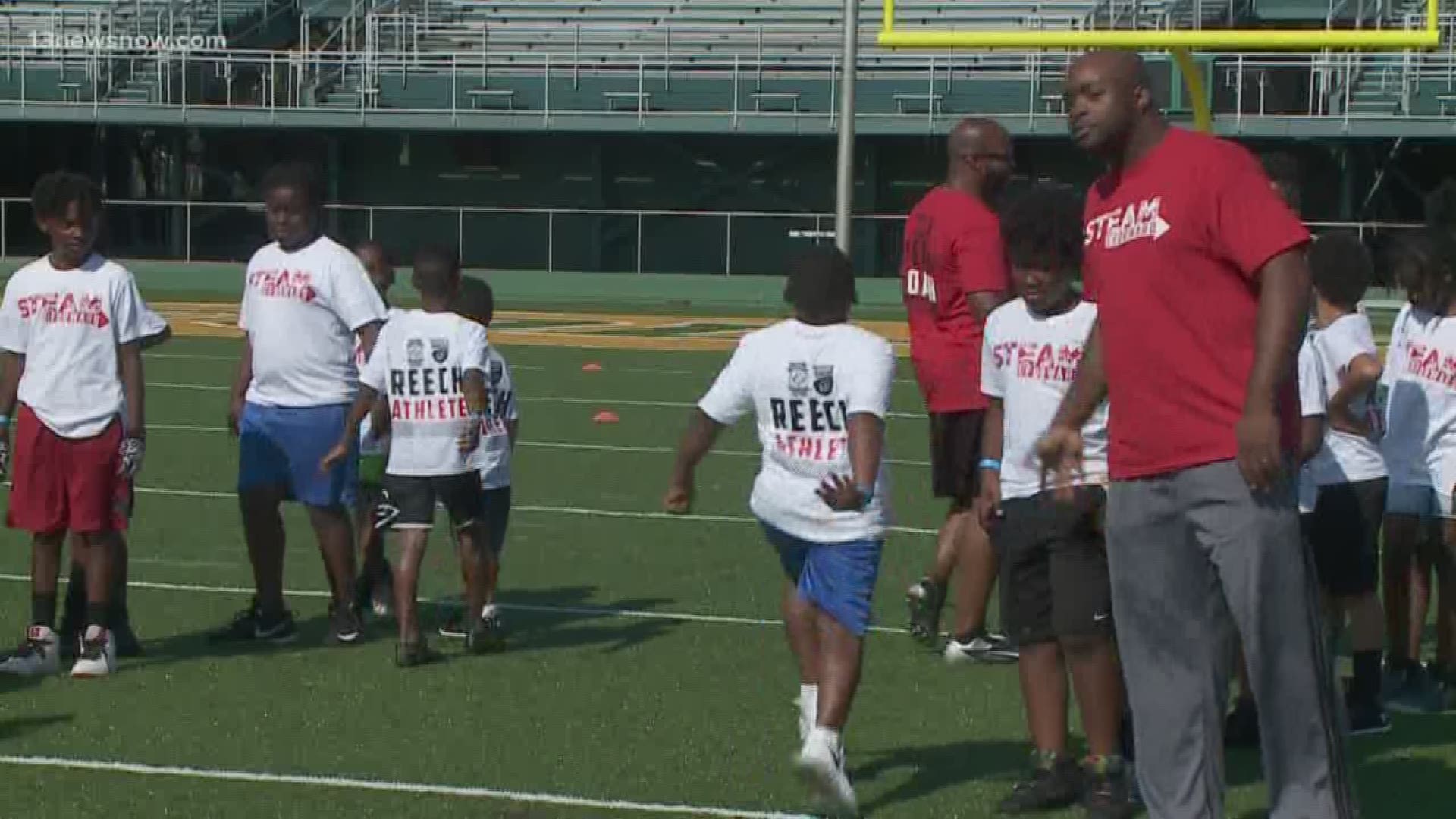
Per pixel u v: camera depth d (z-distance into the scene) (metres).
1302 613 6.11
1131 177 6.22
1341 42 14.56
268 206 9.88
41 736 8.34
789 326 7.24
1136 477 6.22
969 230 9.59
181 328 31.17
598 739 8.39
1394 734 8.58
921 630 10.20
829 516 7.11
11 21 42.78
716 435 7.34
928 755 8.19
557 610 11.20
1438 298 8.77
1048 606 7.38
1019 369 7.64
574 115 41.06
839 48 41.75
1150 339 6.12
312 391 9.91
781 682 9.45
